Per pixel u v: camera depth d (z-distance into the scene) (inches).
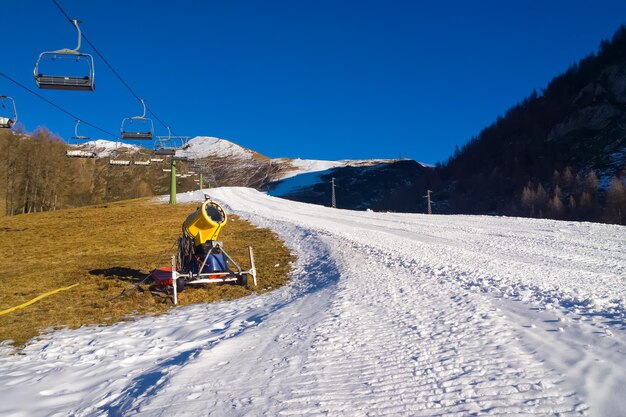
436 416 141.4
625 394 147.7
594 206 2549.2
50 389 211.5
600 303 284.5
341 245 737.6
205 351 231.9
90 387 210.5
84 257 807.7
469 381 167.8
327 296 379.6
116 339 312.5
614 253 629.0
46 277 610.5
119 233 1133.1
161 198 2373.3
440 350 207.2
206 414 152.3
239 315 373.1
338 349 219.5
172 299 464.4
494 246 722.8
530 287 358.6
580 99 4042.8
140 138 1055.6
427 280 423.8
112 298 470.6
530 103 4896.7
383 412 146.6
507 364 182.7
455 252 649.0
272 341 246.2
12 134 2694.4
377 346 220.8
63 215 1577.3
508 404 146.3
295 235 951.6
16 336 333.4
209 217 482.0
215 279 479.8
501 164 3956.7
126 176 3912.4
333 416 145.3
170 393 174.1
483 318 262.5
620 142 3309.5
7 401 196.2
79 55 468.1
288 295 455.2
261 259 711.1
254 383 179.9
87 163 3560.5
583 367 173.5
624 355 183.5
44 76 465.4
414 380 172.9
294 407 153.3
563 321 242.8
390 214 1512.1
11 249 933.8
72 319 385.4
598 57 4500.5
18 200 2687.0
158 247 910.4
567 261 561.6
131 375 220.5
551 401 146.7
